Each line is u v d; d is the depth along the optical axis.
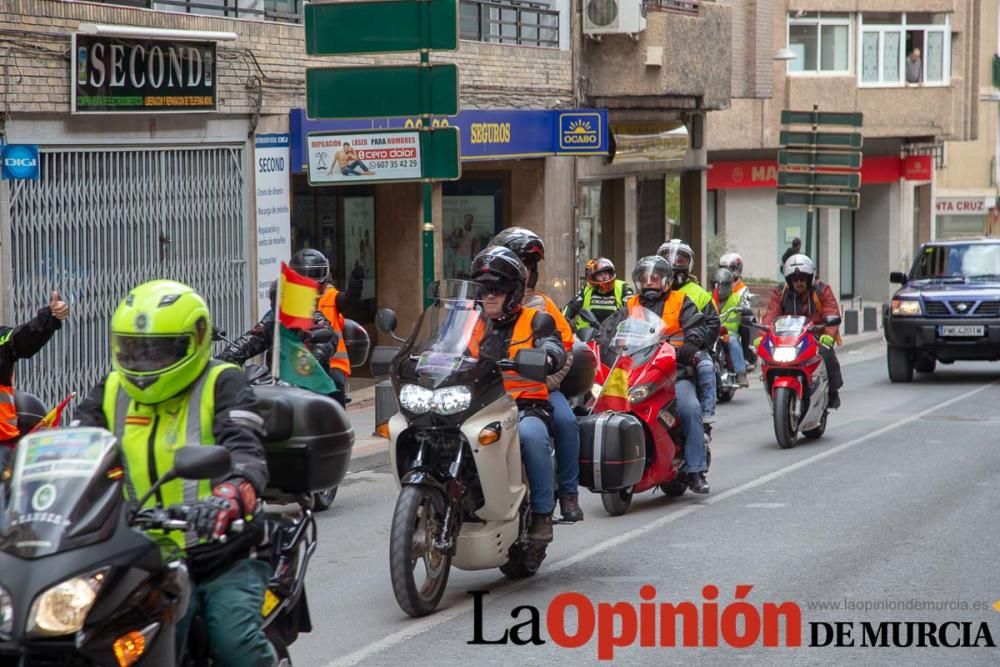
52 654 4.23
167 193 15.68
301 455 5.62
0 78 13.20
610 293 14.90
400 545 7.66
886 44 42.09
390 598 8.48
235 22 16.69
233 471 4.85
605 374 10.72
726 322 19.97
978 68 46.81
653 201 30.72
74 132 14.20
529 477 8.56
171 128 15.66
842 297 45.12
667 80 26.66
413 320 21.67
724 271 19.95
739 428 17.02
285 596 5.45
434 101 15.49
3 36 13.20
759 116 40.16
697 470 11.55
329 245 20.75
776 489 12.33
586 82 25.75
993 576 8.88
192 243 16.12
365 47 15.50
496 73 22.59
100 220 14.62
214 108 16.11
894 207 44.53
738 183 41.31
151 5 15.69
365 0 15.47
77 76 13.98
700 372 12.28
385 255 21.73
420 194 21.42
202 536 4.70
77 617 4.19
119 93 14.58
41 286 13.75
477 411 7.94
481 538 8.08
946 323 21.95
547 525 8.65
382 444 14.75
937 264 23.27
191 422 5.05
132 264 15.12
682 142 29.50
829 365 15.63
